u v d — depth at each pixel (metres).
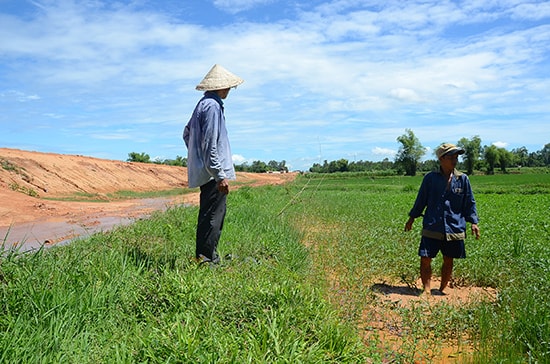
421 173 87.44
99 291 4.45
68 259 5.26
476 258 7.64
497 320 4.80
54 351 3.50
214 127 5.94
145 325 4.18
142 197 27.30
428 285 6.51
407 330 4.80
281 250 7.70
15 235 9.69
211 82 6.06
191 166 6.11
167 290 4.63
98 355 3.51
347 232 10.60
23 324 3.70
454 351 4.53
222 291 4.67
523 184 50.97
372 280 7.03
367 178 69.94
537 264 7.21
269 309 4.47
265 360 3.49
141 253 6.24
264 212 12.88
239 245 7.54
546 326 4.46
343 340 4.05
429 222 6.45
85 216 13.34
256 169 111.06
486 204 22.16
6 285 4.34
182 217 10.09
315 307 4.63
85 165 29.80
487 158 109.31
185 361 3.35
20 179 20.45
